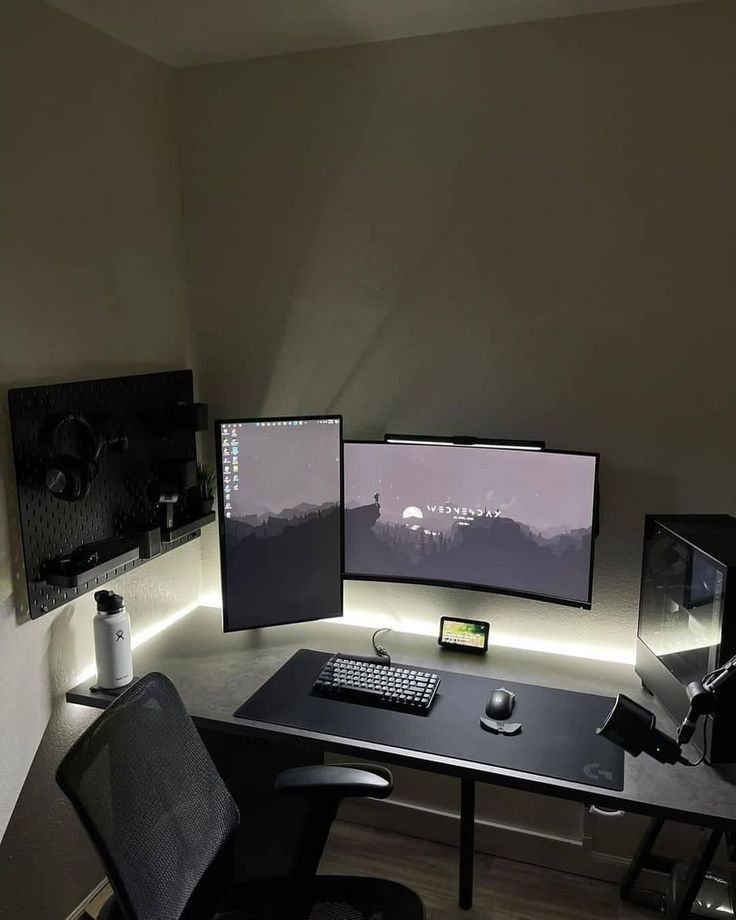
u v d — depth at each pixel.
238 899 1.52
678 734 1.51
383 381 2.33
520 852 2.35
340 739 1.70
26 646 1.84
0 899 1.84
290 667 2.07
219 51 2.20
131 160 2.17
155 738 1.35
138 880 1.17
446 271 2.21
